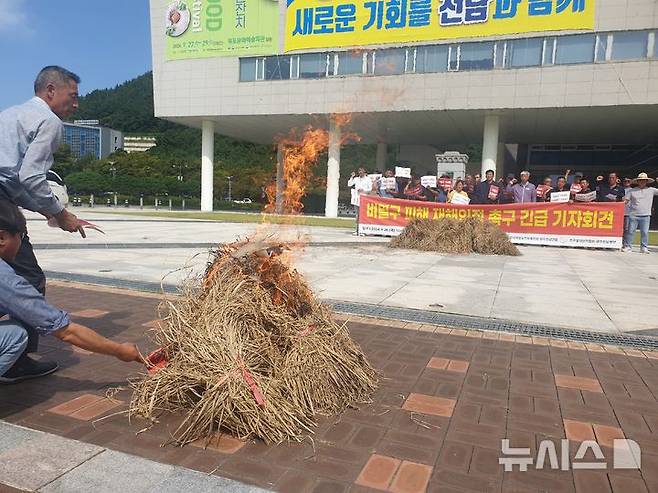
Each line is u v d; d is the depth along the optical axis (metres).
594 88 22.09
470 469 2.32
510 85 23.12
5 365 2.63
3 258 2.69
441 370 3.60
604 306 5.74
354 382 3.10
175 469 2.24
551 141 34.53
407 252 10.54
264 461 2.34
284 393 2.75
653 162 34.66
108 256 8.38
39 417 2.71
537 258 10.26
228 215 25.09
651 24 21.03
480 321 4.94
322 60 26.19
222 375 2.64
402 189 15.43
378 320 4.89
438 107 24.22
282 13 26.50
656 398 3.20
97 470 2.21
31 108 2.81
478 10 23.02
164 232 13.48
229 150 59.62
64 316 2.67
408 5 24.03
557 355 3.99
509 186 13.78
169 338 2.99
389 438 2.59
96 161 68.12
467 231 11.02
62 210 3.21
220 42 28.08
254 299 3.06
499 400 3.11
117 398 2.98
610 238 12.13
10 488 2.08
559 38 22.36
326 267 8.02
